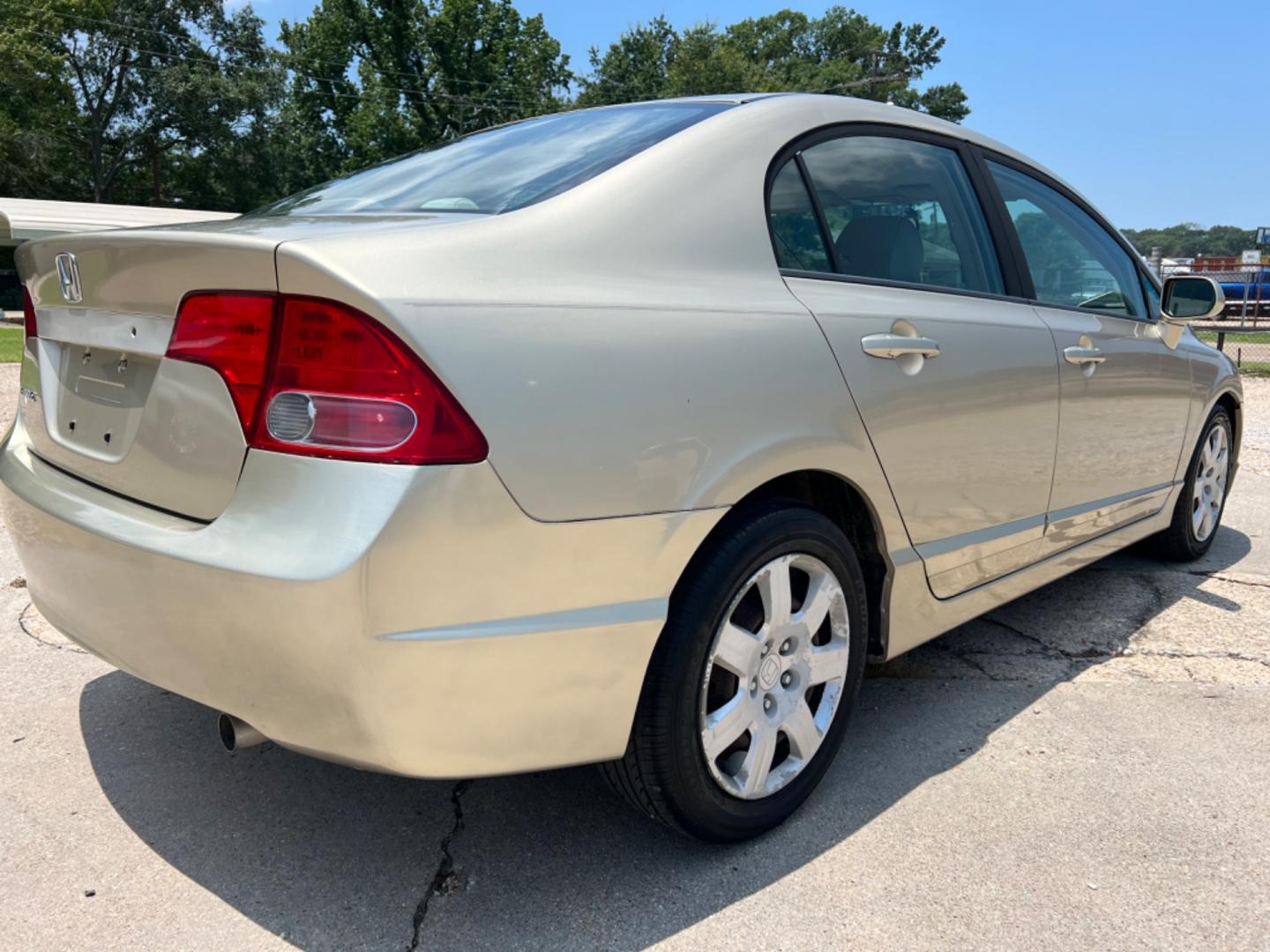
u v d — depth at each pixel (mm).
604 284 1808
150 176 48812
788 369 2008
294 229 1818
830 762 2309
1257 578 4113
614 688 1780
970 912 1914
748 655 2018
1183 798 2354
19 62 40094
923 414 2344
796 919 1895
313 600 1498
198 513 1696
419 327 1522
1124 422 3299
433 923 1886
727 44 52688
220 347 1630
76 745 2568
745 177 2158
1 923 1857
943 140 2832
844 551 2217
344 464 1521
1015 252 2930
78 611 1950
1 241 25953
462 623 1583
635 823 2238
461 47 44812
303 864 2070
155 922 1875
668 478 1784
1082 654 3281
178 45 45688
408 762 1628
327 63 45344
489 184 2121
